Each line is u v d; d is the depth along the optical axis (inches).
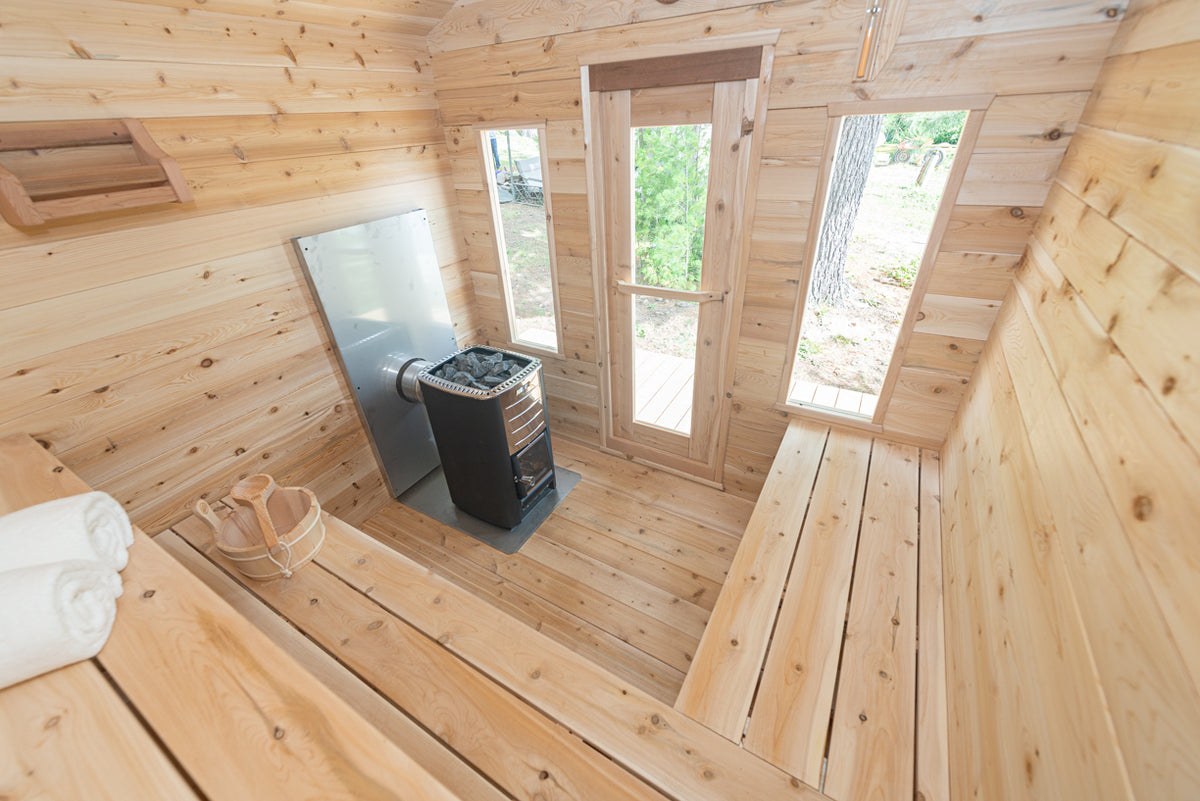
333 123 73.9
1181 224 23.1
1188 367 19.9
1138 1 40.4
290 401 76.8
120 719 25.0
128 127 52.9
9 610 25.8
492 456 81.1
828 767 38.1
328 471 85.3
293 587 54.7
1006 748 29.1
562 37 71.1
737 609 51.1
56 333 51.9
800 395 84.1
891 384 71.4
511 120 82.3
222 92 60.9
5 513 40.2
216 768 23.6
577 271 91.2
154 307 59.1
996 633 35.1
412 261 90.0
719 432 91.7
